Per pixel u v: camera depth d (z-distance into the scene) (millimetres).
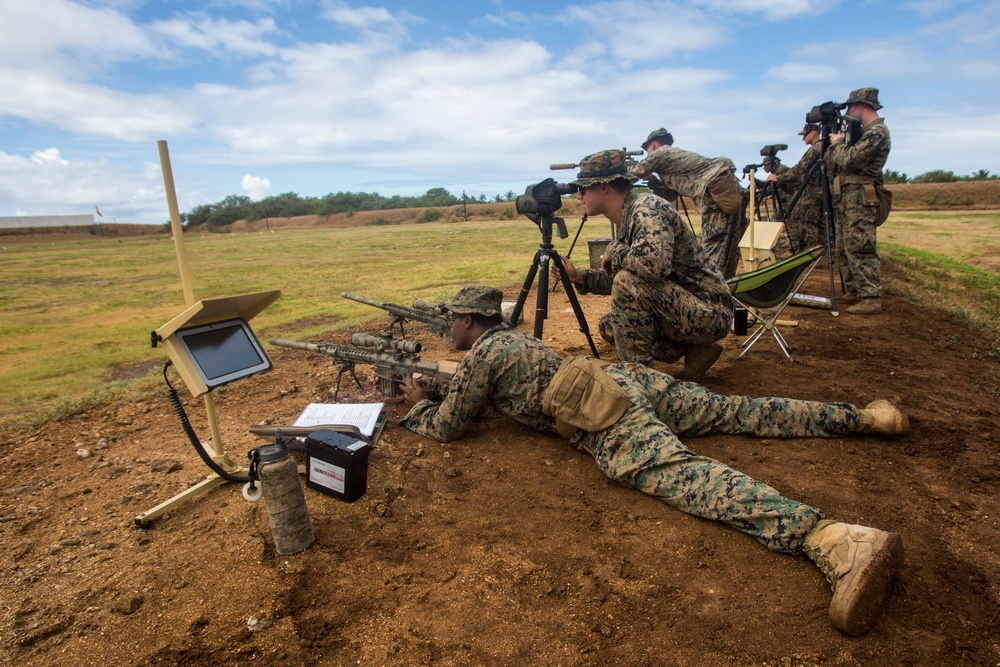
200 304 2439
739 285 4688
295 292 11195
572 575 2346
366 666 1938
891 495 2852
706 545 2477
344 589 2303
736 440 3393
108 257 23734
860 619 1962
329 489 2883
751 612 2115
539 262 4430
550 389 3021
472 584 2311
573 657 1946
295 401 4395
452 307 3441
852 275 6777
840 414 3361
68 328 9133
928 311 6727
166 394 4672
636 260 3631
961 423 3646
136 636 2098
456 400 3295
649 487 2709
